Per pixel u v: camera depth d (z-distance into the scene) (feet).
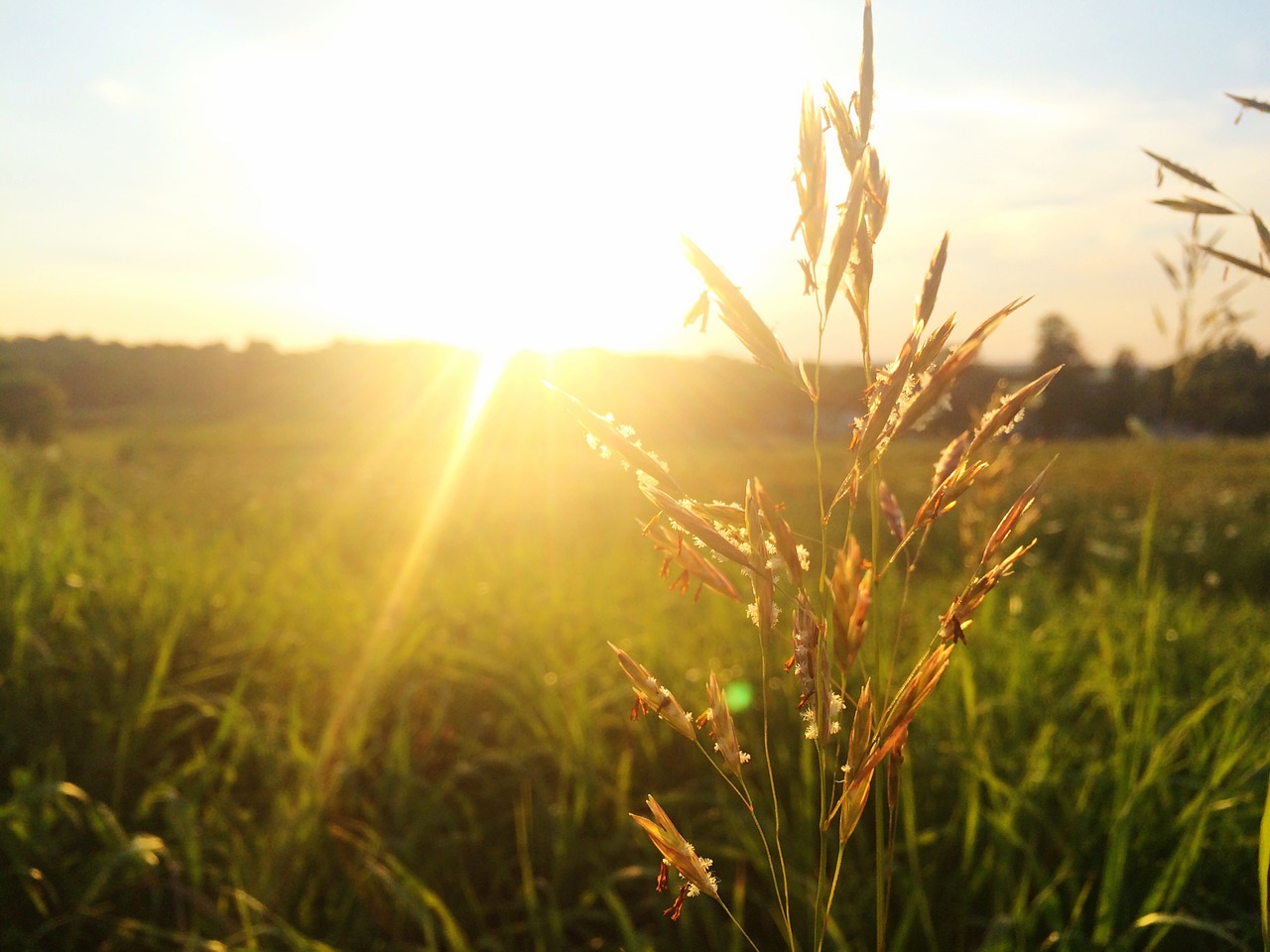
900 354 2.02
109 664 11.52
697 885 2.30
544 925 8.38
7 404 96.53
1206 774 7.93
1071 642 12.17
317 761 9.74
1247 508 32.91
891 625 12.28
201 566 15.90
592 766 10.01
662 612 14.20
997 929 6.35
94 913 7.76
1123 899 6.82
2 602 12.32
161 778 9.64
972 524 7.86
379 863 8.58
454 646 12.93
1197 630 12.34
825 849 2.10
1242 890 7.14
